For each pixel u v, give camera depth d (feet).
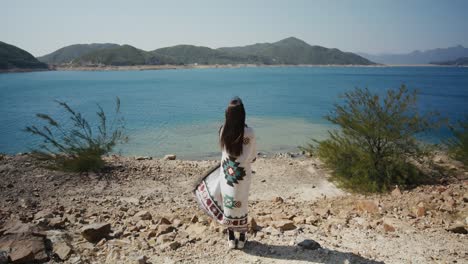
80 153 33.81
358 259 13.50
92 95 187.01
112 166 35.99
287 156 50.78
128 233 16.22
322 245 14.90
